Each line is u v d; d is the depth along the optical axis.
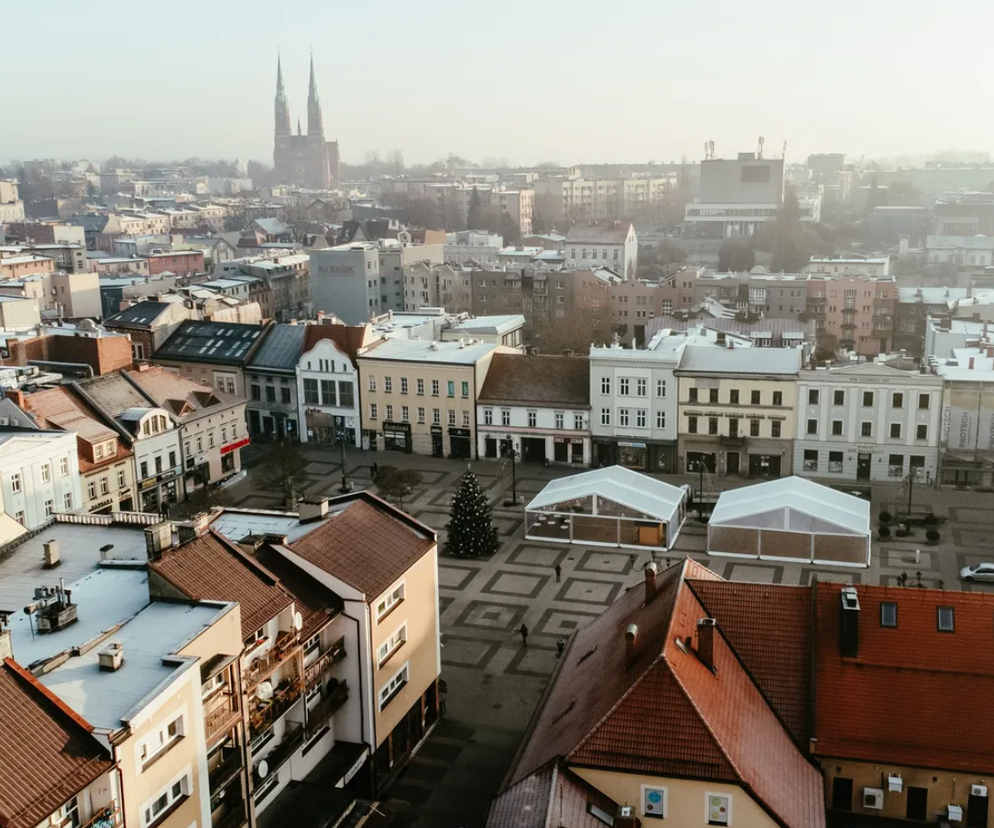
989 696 48.09
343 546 58.00
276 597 50.09
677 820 43.97
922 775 47.59
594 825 42.56
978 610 49.66
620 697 45.47
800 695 50.25
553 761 44.84
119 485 103.44
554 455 124.88
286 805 51.56
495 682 71.62
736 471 119.06
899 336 192.12
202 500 105.88
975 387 109.19
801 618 52.00
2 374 113.81
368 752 56.59
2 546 57.25
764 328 170.75
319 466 126.12
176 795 41.94
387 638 58.09
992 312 172.00
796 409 115.12
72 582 52.25
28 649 44.47
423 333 154.88
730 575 89.44
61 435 94.81
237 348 141.00
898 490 111.00
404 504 110.69
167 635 44.72
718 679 48.41
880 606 50.72
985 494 109.56
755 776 43.91
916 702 48.59
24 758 35.78
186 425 112.62
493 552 96.12
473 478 96.00
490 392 126.38
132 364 130.12
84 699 39.97
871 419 113.06
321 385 134.00
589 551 95.88
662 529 95.38
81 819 37.12
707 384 117.12
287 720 52.69
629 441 121.06
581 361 126.31
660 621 50.16
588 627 63.16
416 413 129.75
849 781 48.62
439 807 57.16
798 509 91.25
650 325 175.38
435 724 65.94
